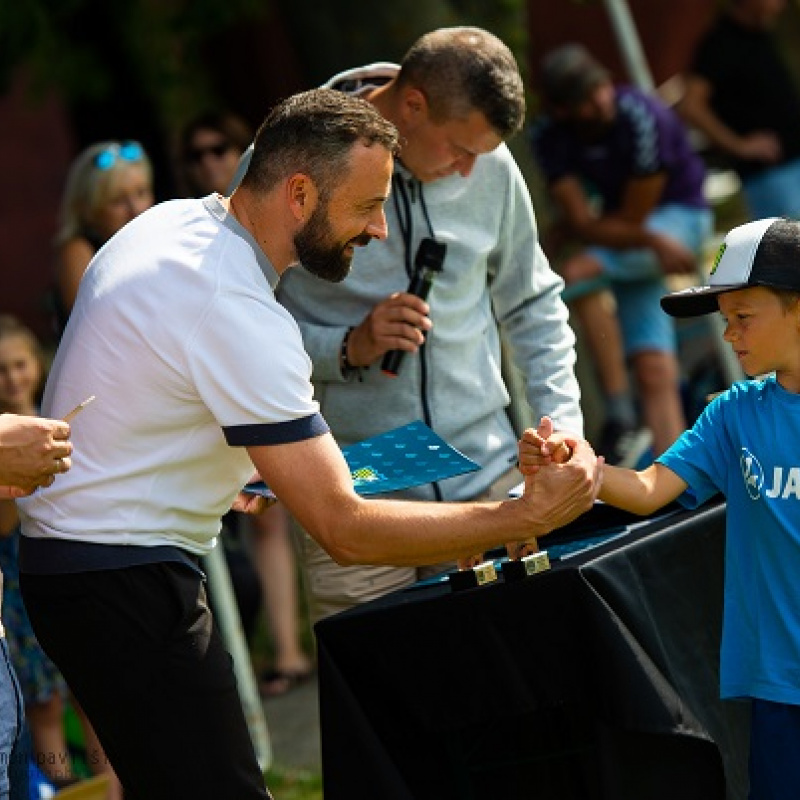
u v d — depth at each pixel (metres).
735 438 12.54
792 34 38.00
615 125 25.72
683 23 44.69
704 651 12.58
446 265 14.66
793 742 12.12
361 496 12.48
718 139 30.97
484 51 13.99
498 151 14.89
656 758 11.96
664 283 26.08
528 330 15.32
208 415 11.76
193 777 11.91
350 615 12.38
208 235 11.74
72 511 11.79
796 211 30.89
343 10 25.08
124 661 11.81
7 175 40.25
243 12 29.44
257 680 23.12
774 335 12.27
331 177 11.70
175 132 32.19
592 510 13.52
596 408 25.86
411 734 12.62
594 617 11.70
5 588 17.45
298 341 11.68
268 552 22.83
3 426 11.23
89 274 12.00
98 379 11.69
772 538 12.21
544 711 12.68
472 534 11.73
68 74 30.81
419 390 14.66
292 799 18.48
